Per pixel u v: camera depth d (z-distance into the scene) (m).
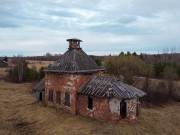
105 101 27.84
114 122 27.73
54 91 33.75
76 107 30.98
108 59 67.00
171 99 57.31
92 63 33.84
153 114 37.06
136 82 61.62
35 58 185.75
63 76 32.16
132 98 28.56
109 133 25.09
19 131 27.59
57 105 33.38
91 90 29.53
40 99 37.78
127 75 61.22
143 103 51.09
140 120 30.83
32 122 29.62
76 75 30.77
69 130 26.12
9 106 39.22
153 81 65.81
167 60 113.56
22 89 63.75
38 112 32.41
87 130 25.86
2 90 61.16
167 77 62.59
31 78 82.12
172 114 42.25
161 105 51.81
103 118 28.02
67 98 31.83
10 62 130.00
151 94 56.81
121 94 28.03
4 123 30.02
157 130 29.31
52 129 26.97
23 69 82.69
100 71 34.56
